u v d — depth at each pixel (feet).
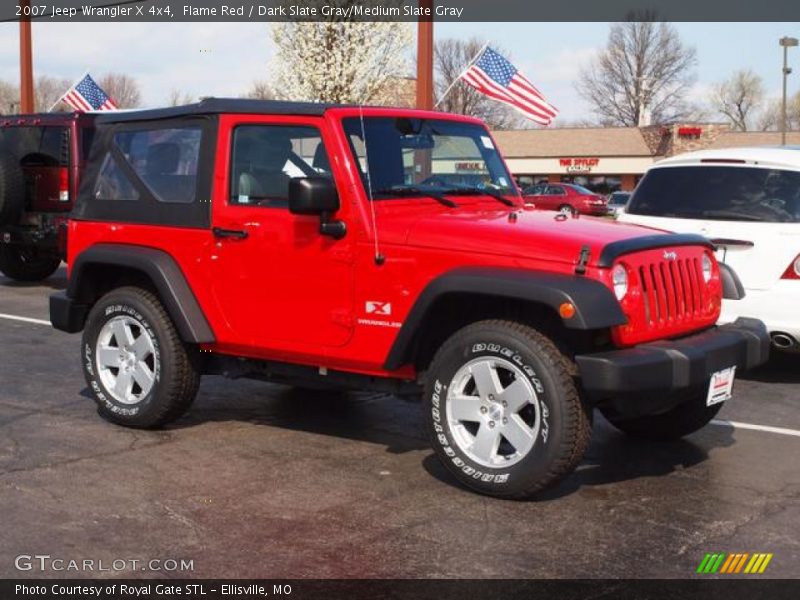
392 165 18.61
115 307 20.72
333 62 62.34
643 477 18.26
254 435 20.65
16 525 15.30
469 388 17.03
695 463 19.22
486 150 20.89
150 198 20.56
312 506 16.34
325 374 19.03
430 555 14.37
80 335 32.53
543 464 15.92
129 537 14.90
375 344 17.69
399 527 15.44
